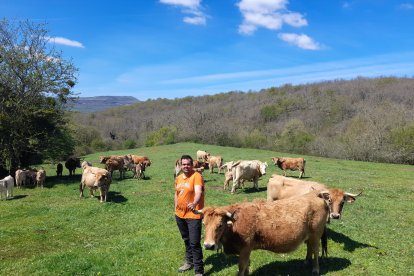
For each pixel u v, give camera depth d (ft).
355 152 147.43
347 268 28.78
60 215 50.65
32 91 86.79
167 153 157.79
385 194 61.72
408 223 42.37
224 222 24.31
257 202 26.86
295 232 25.86
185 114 254.68
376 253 32.04
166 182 78.84
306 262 29.35
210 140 208.33
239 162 64.49
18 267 30.27
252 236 24.98
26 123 87.10
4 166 86.94
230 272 28.27
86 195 66.39
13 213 52.37
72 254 32.99
